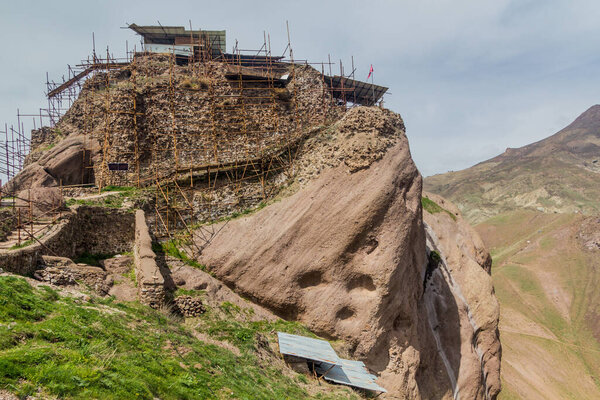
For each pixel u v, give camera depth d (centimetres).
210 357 1580
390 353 2527
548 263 13175
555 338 10212
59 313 1359
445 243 3728
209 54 3694
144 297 2042
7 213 2217
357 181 2630
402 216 2609
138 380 1116
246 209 2812
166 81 3259
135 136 3047
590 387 8338
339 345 2427
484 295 3516
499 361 3544
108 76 3244
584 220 14538
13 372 922
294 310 2523
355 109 2902
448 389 2981
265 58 3747
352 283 2558
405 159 2786
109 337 1322
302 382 1897
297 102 3409
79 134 3284
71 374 993
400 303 2566
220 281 2550
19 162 3816
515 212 17088
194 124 3177
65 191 2902
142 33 4072
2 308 1222
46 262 2005
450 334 3225
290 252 2558
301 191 2694
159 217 2703
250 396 1376
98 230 2541
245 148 3102
